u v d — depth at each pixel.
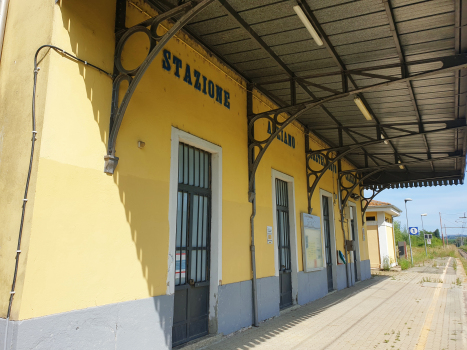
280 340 5.59
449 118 8.53
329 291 11.10
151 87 4.51
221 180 5.82
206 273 5.53
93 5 3.79
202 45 5.61
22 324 2.86
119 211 3.87
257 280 6.62
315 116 9.05
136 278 3.99
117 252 3.79
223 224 5.78
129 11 4.23
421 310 8.40
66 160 3.35
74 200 3.39
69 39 3.50
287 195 8.84
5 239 3.15
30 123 3.28
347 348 5.34
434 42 5.36
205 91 5.64
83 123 3.55
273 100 7.62
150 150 4.38
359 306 8.78
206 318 5.42
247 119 6.86
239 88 6.68
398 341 5.76
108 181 3.77
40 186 3.11
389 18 4.72
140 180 4.18
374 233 22.34
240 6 4.62
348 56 5.86
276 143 8.18
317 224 10.02
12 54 3.68
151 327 4.10
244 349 5.06
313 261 9.52
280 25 5.07
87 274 3.45
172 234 4.58
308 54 5.87
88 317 3.40
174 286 4.65
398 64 5.81
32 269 2.98
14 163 3.30
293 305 8.31
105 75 3.85
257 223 6.87
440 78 6.49
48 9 3.46
